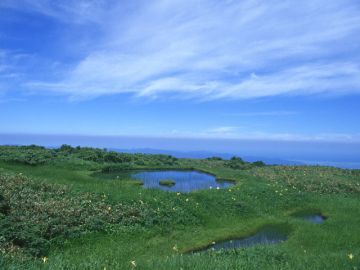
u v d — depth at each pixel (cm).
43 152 3984
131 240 1736
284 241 1933
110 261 1284
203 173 4147
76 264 1069
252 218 2353
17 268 940
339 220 2355
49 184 2245
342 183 3603
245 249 1449
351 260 1257
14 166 3147
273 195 2853
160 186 3172
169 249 1709
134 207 2053
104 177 3409
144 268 1043
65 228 1653
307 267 1184
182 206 2245
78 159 3981
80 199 2059
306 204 2830
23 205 1770
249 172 4300
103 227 1775
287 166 4897
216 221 2186
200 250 1778
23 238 1455
